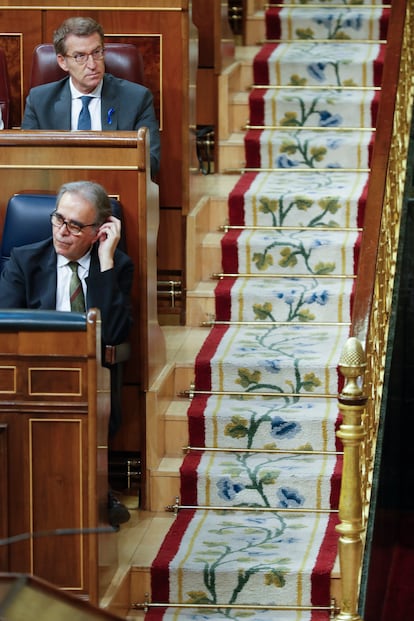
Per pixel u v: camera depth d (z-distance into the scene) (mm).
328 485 15500
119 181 15156
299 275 18297
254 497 15648
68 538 12867
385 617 17531
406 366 19578
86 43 16734
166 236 18188
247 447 16250
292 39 22531
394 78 17312
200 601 14398
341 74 21078
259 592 14281
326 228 18812
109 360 14336
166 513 15742
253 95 20828
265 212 18953
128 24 18156
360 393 13008
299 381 16672
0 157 15156
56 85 17281
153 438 15758
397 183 17500
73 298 14375
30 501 12797
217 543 14844
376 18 22172
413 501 19797
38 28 18500
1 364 12609
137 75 17688
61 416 12648
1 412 12680
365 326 14375
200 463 15906
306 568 14219
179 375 16891
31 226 14844
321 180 19703
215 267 18594
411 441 19750
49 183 15195
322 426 16047
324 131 20484
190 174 18250
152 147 16984
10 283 14469
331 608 14211
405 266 19234
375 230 15297
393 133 16812
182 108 18047
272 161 20266
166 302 18266
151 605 14383
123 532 15203
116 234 14195
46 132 15125
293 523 15336
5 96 18344
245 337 17547
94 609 6211
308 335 17562
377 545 15742
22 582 6219
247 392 16781
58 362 12562
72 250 14148
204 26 20172
